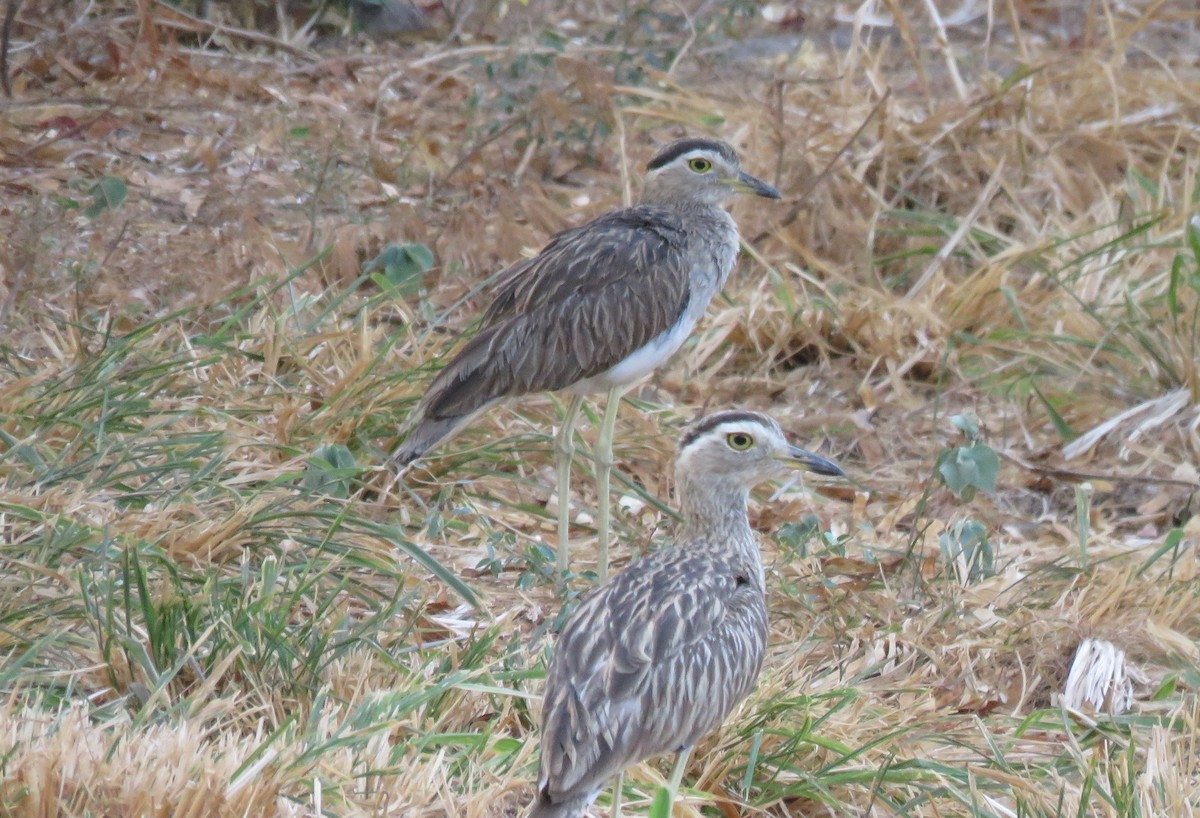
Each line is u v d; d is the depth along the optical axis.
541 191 15.95
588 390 11.32
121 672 8.83
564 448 11.20
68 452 10.93
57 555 9.68
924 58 20.25
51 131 16.05
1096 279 15.91
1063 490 13.37
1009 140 17.59
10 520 10.21
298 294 13.88
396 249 14.24
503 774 8.46
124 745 7.69
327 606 9.53
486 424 12.79
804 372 14.95
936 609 11.02
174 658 8.89
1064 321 15.42
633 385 13.81
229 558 10.30
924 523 12.74
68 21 17.69
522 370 11.00
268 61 18.30
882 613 10.98
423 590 10.53
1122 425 14.18
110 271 13.72
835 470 8.86
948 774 8.96
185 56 17.78
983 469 11.60
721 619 8.15
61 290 13.38
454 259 14.84
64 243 14.06
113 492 10.72
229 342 12.91
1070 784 9.21
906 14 22.03
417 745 8.42
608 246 11.29
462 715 9.07
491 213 15.94
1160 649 10.80
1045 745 9.62
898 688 9.96
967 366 15.09
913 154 17.50
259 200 15.42
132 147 16.05
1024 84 18.36
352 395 12.23
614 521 12.25
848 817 8.77
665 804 7.14
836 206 16.72
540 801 7.50
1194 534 12.65
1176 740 9.45
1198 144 17.98
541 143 16.95
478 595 10.61
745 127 17.22
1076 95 18.45
